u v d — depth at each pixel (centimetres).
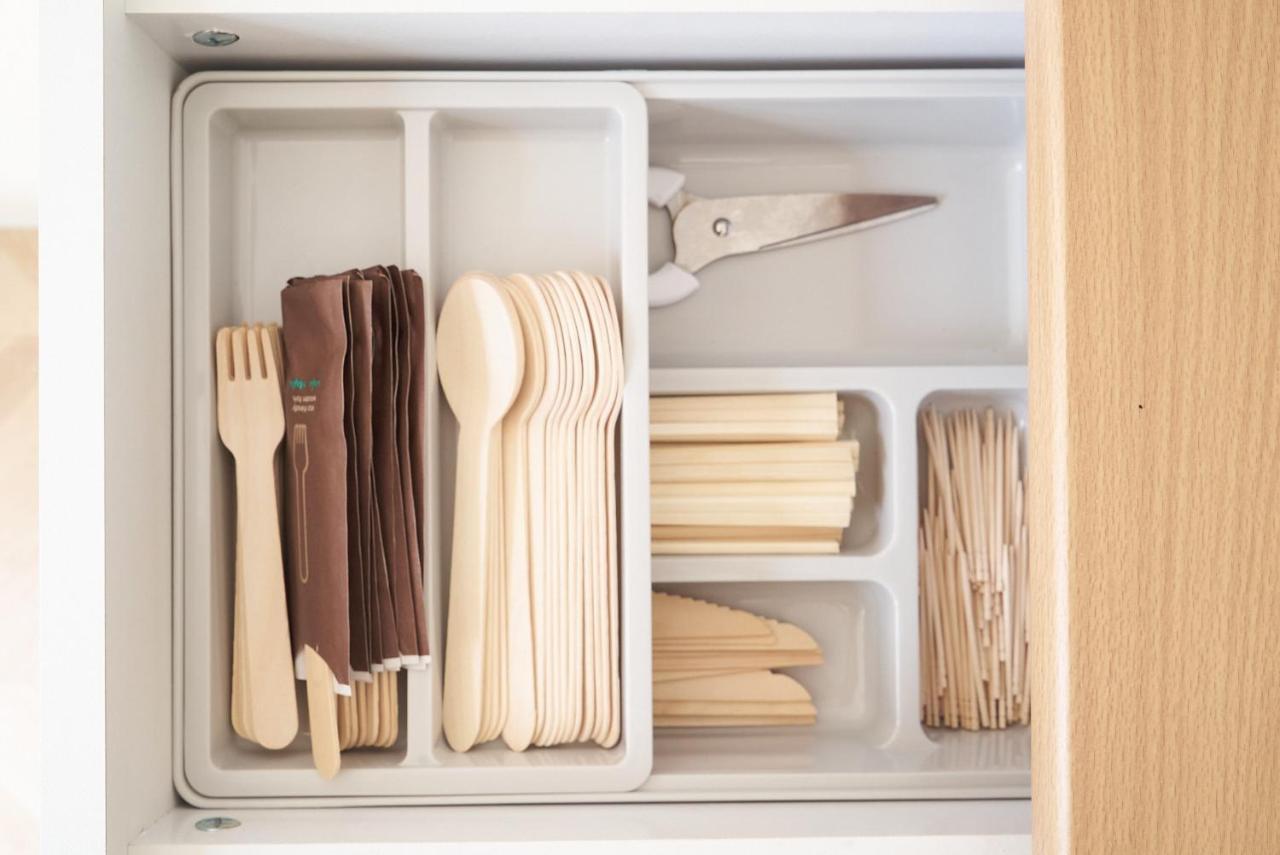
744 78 96
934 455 109
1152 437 72
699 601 107
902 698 102
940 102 99
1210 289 72
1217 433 72
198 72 95
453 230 100
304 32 87
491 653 93
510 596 93
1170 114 72
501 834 83
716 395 105
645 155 93
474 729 92
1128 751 71
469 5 83
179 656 89
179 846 80
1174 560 72
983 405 113
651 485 103
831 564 102
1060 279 72
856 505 111
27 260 128
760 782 92
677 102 97
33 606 126
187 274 91
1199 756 71
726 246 110
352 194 99
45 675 76
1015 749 101
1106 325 72
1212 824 71
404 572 90
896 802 92
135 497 82
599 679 93
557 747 96
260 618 90
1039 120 75
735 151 112
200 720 89
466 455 93
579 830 83
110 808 77
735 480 104
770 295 112
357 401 89
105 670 77
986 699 108
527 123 98
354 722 91
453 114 95
